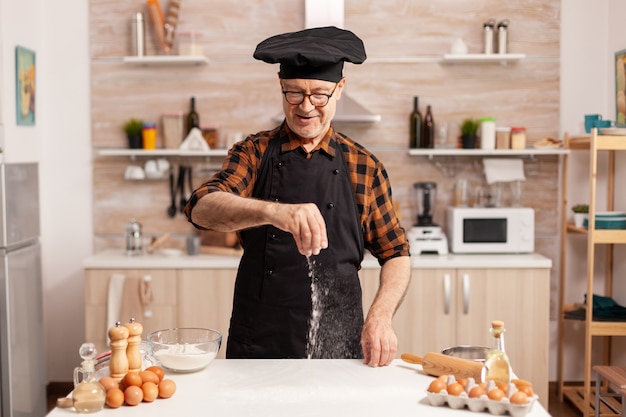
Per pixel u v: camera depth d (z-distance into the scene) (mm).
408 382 1866
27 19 4406
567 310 4465
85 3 4609
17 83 4230
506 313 4105
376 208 2305
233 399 1744
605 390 4504
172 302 4164
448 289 4086
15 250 3689
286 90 2076
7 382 3578
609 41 4500
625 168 4297
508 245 4312
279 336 2238
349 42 2141
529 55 4543
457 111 4574
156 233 4691
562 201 4520
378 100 4586
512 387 1655
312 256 2227
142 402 1719
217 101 4621
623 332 3965
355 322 2291
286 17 4566
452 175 4609
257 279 2244
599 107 4562
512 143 4402
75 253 4723
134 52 4508
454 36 4551
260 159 2260
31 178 3836
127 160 4668
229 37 4586
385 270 2275
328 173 2256
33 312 3871
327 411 1671
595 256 4605
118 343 1805
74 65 4641
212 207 1861
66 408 1691
